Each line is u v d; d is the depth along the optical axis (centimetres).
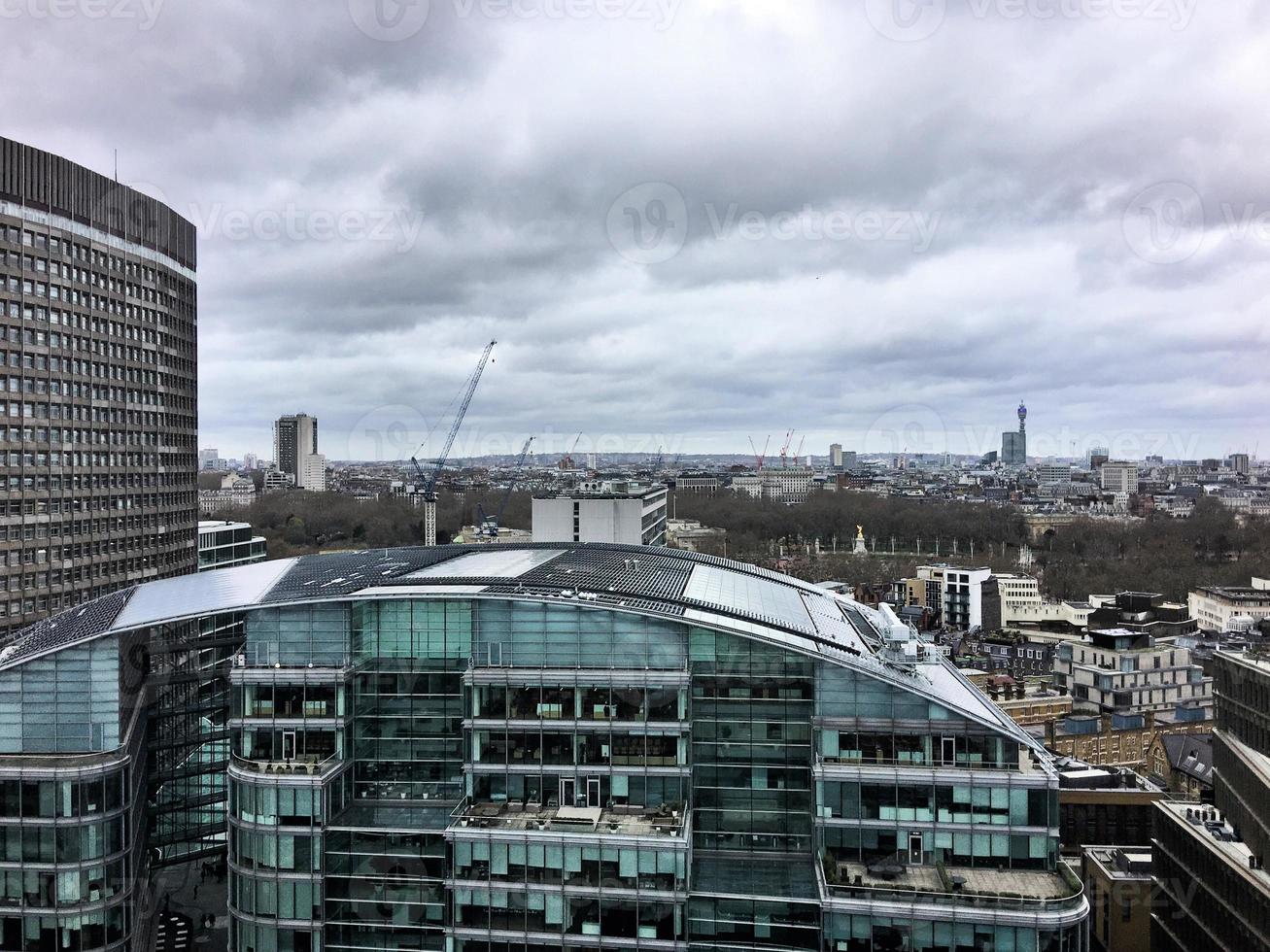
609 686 7600
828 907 6806
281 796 7544
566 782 7606
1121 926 10169
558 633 7775
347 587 8400
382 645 8081
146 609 8388
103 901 7675
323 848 7506
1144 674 17312
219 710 9356
